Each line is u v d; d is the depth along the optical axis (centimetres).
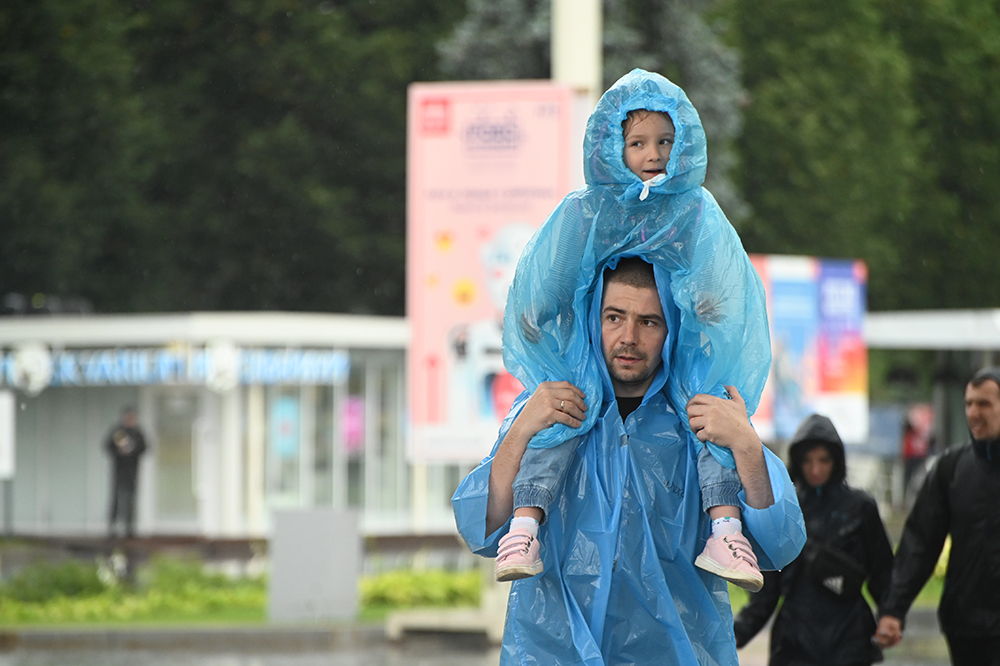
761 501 1123
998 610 1836
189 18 9938
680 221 1146
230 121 9981
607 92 1138
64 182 9669
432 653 4091
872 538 1928
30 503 8425
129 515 7619
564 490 1172
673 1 8838
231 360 7681
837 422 8269
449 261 3978
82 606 5103
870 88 11019
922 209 11975
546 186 3866
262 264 9844
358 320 7988
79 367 7988
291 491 8050
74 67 9544
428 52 9912
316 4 10038
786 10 10969
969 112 12306
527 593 1174
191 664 3834
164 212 9819
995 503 1830
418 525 8412
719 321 1143
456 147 3909
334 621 4584
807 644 1895
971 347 8988
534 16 8919
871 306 11919
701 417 1134
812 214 10662
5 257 9569
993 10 12462
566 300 1173
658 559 1152
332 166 9875
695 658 1144
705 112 8975
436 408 4047
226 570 6688
